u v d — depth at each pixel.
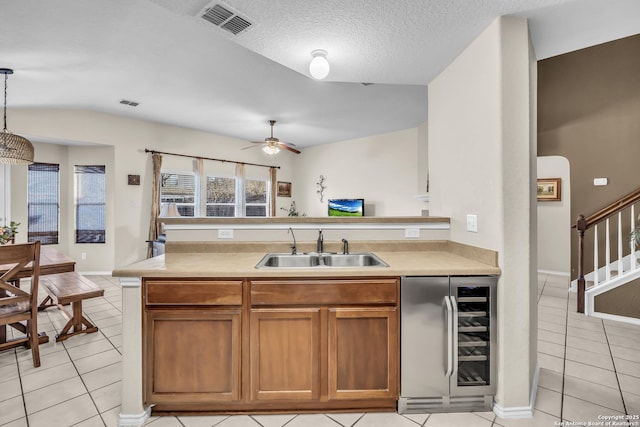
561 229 5.21
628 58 3.92
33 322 2.22
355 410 1.75
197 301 1.66
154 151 5.30
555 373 2.13
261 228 2.33
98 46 2.78
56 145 5.00
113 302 3.70
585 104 4.16
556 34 1.85
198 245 2.29
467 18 1.71
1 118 4.13
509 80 1.70
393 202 6.12
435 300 1.72
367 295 1.70
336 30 1.82
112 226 5.04
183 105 4.48
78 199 5.11
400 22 1.74
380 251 2.34
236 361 1.67
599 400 1.83
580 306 3.35
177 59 3.06
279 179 7.51
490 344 1.74
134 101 4.30
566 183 5.16
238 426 1.63
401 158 5.99
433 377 1.73
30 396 1.86
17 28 2.46
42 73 3.27
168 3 1.60
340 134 6.33
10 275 2.13
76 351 2.46
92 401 1.82
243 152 6.77
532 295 1.87
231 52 2.94
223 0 1.57
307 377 1.69
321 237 2.27
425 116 5.06
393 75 2.41
